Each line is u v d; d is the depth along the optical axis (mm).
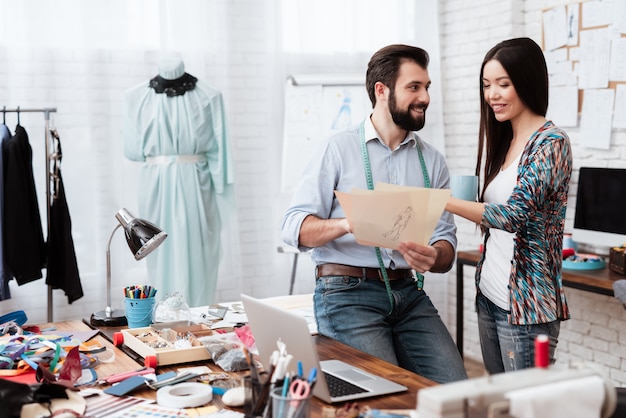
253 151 5074
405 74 2379
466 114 5285
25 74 4453
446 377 2326
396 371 2004
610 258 3902
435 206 2090
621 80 4230
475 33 5148
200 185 4406
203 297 4418
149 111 4289
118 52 4633
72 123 4559
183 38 4773
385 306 2404
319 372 1705
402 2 5324
